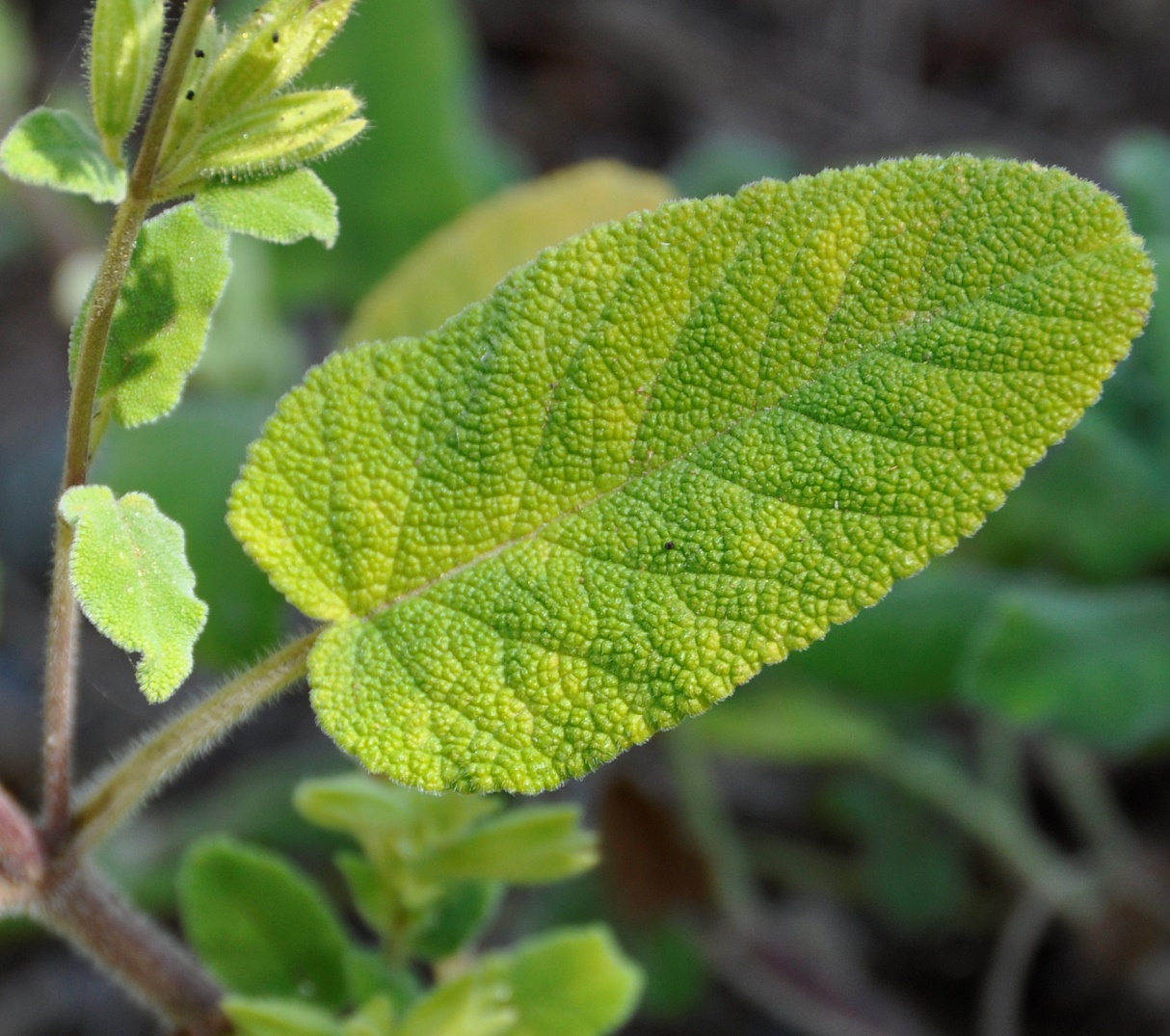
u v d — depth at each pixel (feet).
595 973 1.10
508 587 0.93
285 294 1.92
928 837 1.85
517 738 0.92
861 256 0.91
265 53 0.91
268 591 1.46
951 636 1.63
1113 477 1.68
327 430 0.94
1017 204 0.90
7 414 2.41
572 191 1.49
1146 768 1.87
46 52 2.79
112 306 0.92
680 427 0.93
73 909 1.04
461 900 1.11
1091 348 0.90
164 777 0.99
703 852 1.71
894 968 1.82
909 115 2.96
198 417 1.60
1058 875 1.71
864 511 0.91
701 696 0.91
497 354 0.93
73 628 0.97
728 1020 1.73
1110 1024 1.70
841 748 1.73
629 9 3.06
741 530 0.92
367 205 1.94
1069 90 2.90
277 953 1.10
